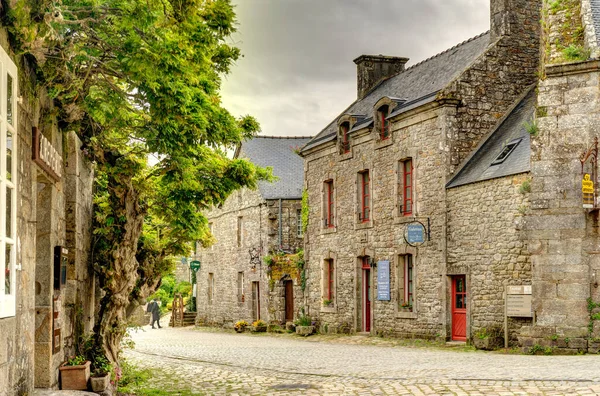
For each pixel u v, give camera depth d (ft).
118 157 37.68
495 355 53.57
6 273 21.04
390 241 75.31
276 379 42.57
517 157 60.85
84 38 26.43
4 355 20.45
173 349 68.95
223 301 120.57
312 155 92.48
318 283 90.27
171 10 25.52
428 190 69.51
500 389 32.68
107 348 36.99
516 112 69.46
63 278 30.76
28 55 24.16
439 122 68.49
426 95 70.59
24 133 23.52
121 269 37.88
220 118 33.40
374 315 78.02
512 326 58.90
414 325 71.10
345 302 84.02
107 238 38.55
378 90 90.38
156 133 31.01
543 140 54.70
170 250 53.72
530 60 71.87
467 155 68.39
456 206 65.98
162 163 41.32
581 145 53.52
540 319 54.08
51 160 27.73
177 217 48.26
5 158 20.27
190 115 29.53
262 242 106.01
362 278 81.76
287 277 100.94
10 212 21.43
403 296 73.92
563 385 32.42
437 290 67.72
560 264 53.62
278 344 74.38
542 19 59.98
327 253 87.92
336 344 73.15
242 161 45.98
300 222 104.68
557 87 54.49
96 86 28.78
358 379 40.04
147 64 25.32
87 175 38.34
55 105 29.40
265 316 103.30
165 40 25.25
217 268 123.95
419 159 70.95
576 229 53.31
